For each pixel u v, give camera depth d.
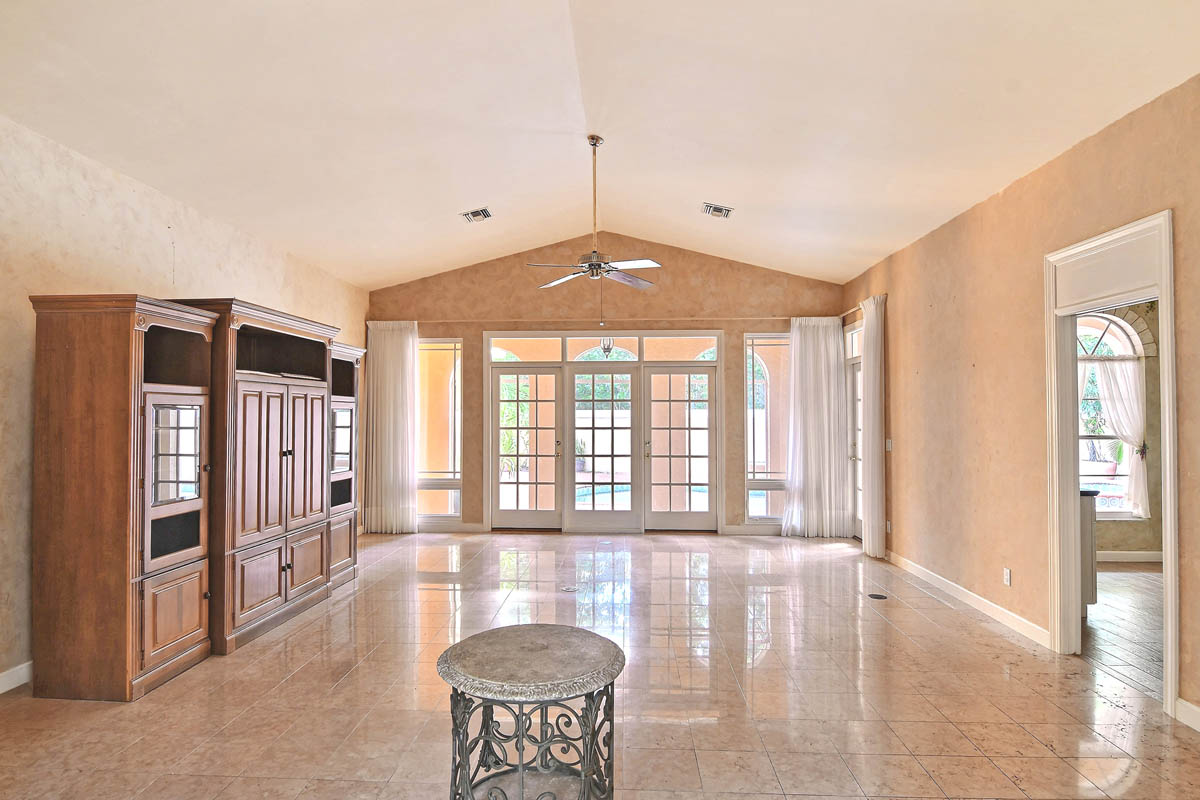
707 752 2.70
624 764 2.61
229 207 4.81
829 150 4.24
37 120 3.38
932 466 5.29
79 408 3.19
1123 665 3.61
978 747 2.74
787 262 7.04
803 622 4.35
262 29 3.00
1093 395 6.43
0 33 2.76
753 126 4.13
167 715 3.02
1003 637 4.06
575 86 4.07
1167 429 2.97
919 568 5.52
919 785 2.46
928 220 5.07
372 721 2.96
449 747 2.73
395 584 5.30
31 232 3.45
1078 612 3.79
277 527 4.29
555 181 5.63
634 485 7.57
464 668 2.12
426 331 7.63
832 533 7.26
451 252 6.94
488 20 3.27
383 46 3.30
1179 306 2.93
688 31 3.26
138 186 4.18
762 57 3.36
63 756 2.66
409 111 4.00
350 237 5.88
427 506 7.74
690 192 5.57
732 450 7.47
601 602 4.80
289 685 3.36
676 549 6.65
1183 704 2.95
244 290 5.32
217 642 3.77
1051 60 2.93
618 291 7.50
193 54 3.10
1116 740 2.79
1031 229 4.00
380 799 2.36
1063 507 3.78
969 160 3.99
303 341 4.92
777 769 2.57
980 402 4.58
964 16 2.75
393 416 7.48
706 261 7.48
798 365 7.30
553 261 7.52
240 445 3.90
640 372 7.58
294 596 4.49
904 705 3.13
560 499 7.64
